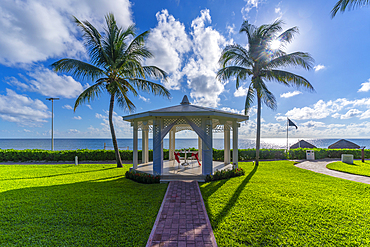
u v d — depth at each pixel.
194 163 10.94
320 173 8.98
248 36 11.71
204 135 7.87
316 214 4.25
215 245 3.09
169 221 3.95
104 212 4.42
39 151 15.21
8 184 7.11
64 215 4.25
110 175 9.10
